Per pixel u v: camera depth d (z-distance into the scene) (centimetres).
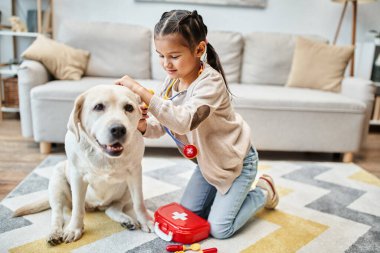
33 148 237
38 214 144
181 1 319
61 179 138
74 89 219
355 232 142
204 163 131
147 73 288
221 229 131
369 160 252
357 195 182
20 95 225
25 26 308
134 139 121
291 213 157
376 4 334
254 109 227
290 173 213
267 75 292
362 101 243
